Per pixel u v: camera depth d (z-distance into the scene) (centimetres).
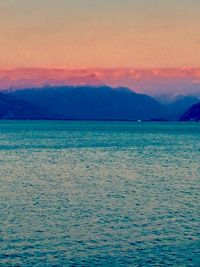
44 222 3447
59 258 2662
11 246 2850
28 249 2803
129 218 3612
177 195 4688
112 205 4122
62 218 3584
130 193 4791
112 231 3219
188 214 3769
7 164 7444
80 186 5250
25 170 6706
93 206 4072
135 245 2914
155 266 2566
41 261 2609
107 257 2695
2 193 4697
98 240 3008
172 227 3344
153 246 2902
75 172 6562
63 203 4194
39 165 7381
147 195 4675
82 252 2770
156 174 6419
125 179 5888
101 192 4838
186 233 3188
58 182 5550
